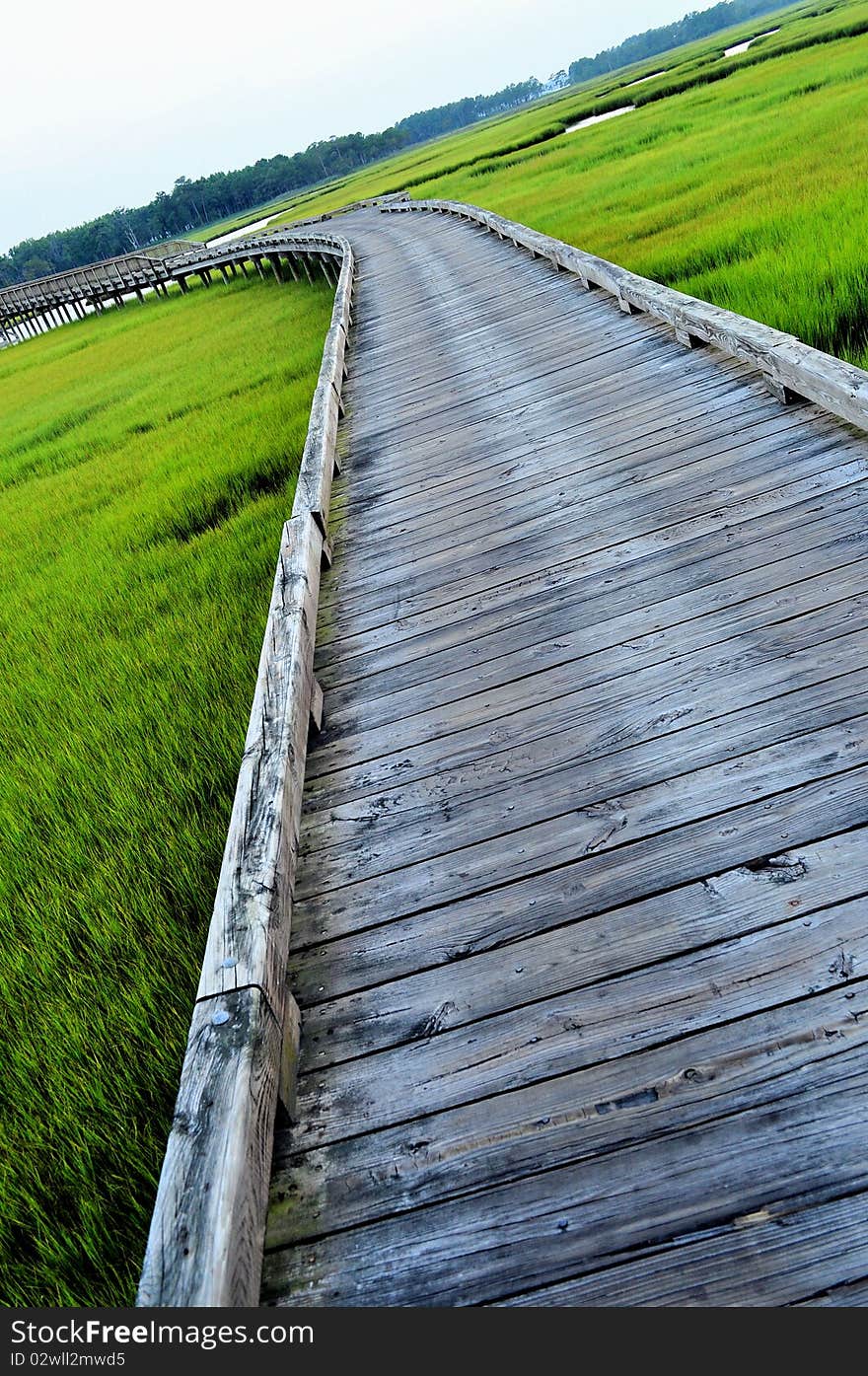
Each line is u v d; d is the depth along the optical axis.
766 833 2.22
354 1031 2.08
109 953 3.17
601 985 1.99
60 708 5.34
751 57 41.03
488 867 2.42
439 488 5.32
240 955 1.98
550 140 41.84
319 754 3.19
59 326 44.69
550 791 2.62
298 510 4.77
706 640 3.02
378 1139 1.82
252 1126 1.68
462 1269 1.57
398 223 23.70
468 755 2.90
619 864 2.28
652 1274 1.49
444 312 10.50
